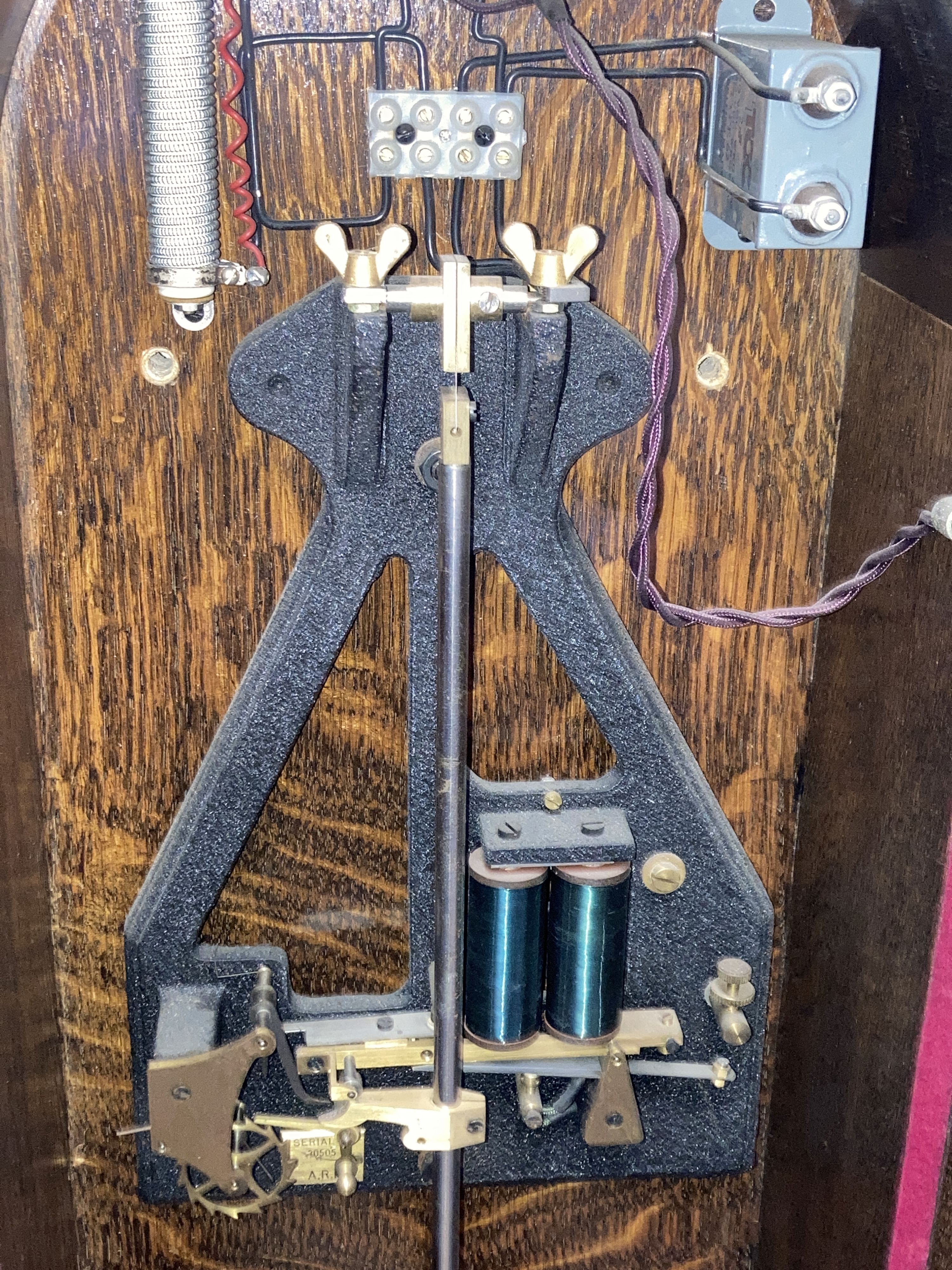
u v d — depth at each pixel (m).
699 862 0.95
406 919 1.01
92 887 0.97
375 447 0.83
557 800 0.93
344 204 0.84
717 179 0.82
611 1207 1.09
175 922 0.92
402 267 0.86
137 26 0.76
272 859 0.98
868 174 0.76
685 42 0.82
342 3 0.79
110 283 0.84
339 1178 0.96
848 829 0.92
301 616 0.87
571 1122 1.01
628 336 0.84
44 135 0.80
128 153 0.81
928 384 0.78
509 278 0.86
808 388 0.92
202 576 0.92
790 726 1.00
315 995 1.02
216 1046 0.92
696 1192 1.09
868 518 0.88
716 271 0.88
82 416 0.87
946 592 0.77
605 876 0.90
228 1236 1.06
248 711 0.89
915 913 0.81
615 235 0.86
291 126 0.82
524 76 0.82
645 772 0.93
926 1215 0.83
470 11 0.80
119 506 0.89
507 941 0.89
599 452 0.92
